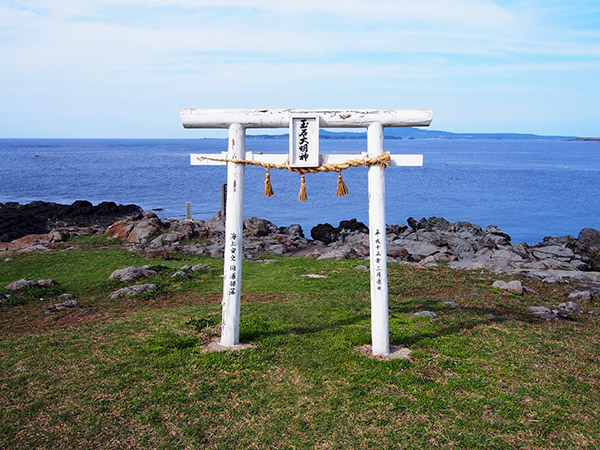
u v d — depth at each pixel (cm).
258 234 2470
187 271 1502
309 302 1170
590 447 595
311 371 761
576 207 5528
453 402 681
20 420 618
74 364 775
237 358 797
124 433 602
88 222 3117
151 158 15462
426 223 2806
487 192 6988
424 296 1263
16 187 6831
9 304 1139
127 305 1161
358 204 5522
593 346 919
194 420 634
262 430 617
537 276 1554
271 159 820
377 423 634
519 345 898
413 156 798
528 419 647
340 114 802
